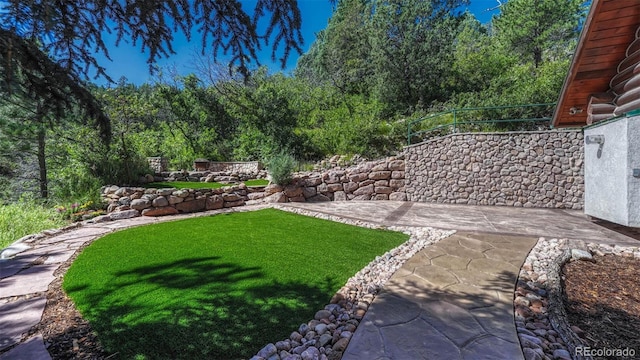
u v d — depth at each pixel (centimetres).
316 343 191
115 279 289
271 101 1761
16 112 459
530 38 1822
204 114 1922
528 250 373
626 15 424
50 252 385
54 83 227
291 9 236
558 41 1767
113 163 929
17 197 901
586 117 620
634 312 229
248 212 666
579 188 719
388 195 898
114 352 180
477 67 1675
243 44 267
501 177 787
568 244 389
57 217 613
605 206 433
